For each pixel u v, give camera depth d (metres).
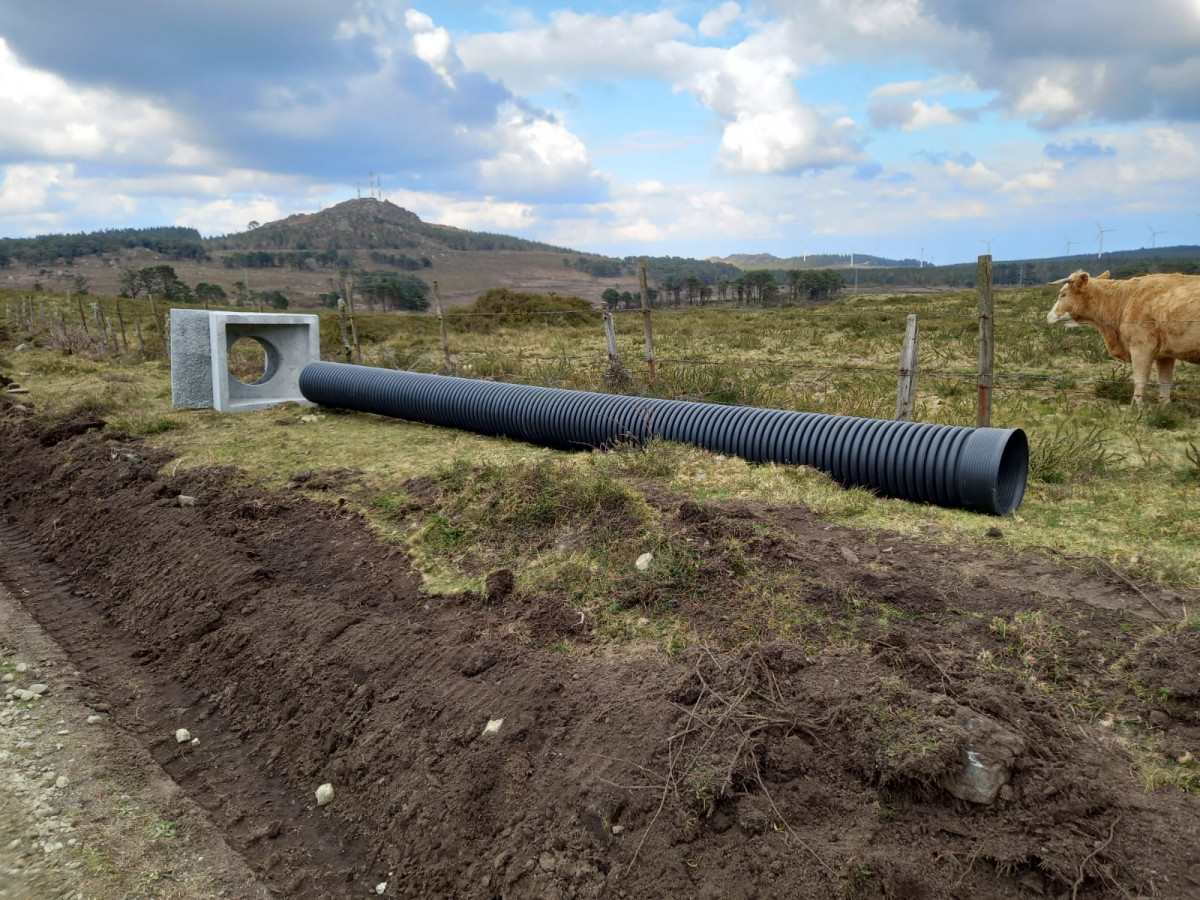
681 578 4.19
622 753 3.13
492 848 3.10
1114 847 2.39
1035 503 5.30
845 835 2.61
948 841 2.53
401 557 5.27
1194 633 3.31
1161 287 8.20
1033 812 2.53
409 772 3.62
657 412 7.02
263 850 3.58
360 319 24.06
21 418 10.67
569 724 3.43
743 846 2.66
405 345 18.14
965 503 5.14
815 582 3.97
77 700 4.62
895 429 5.63
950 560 4.32
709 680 3.31
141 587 5.96
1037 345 13.32
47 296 41.62
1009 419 8.00
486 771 3.33
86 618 5.91
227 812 3.83
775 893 2.49
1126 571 4.02
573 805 3.03
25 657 5.12
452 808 3.30
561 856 2.89
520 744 3.41
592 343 17.72
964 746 2.66
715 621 3.86
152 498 7.04
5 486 8.79
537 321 24.61
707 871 2.64
